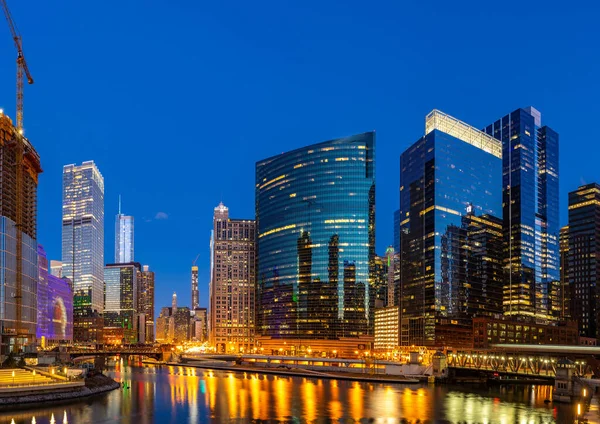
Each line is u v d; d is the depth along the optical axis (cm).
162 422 13588
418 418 14250
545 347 19888
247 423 13550
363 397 18588
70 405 15550
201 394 19250
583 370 18962
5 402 14975
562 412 15250
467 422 13712
